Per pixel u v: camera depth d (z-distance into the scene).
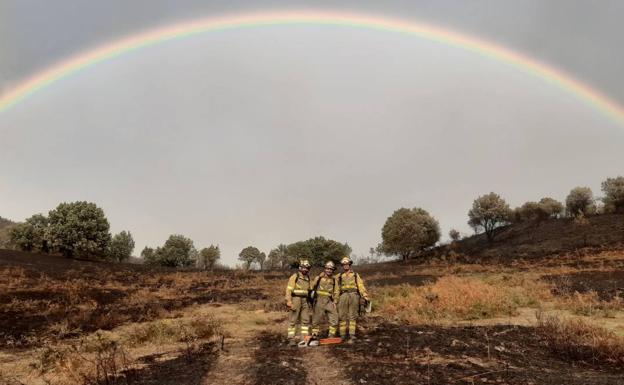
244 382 5.63
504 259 32.69
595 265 23.22
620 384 5.35
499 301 12.73
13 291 15.77
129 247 41.59
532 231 42.25
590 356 6.96
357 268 37.97
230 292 20.80
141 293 18.36
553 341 7.76
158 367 6.61
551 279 18.97
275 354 7.27
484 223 43.69
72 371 6.79
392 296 15.96
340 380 5.63
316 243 42.62
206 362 6.77
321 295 8.71
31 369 7.37
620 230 32.81
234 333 10.28
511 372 5.88
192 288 22.39
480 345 7.68
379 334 9.03
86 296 16.09
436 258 38.69
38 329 10.91
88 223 32.31
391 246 44.34
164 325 10.81
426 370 6.02
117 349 8.24
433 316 11.68
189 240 43.72
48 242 31.31
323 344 8.23
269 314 13.63
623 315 11.09
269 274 31.16
